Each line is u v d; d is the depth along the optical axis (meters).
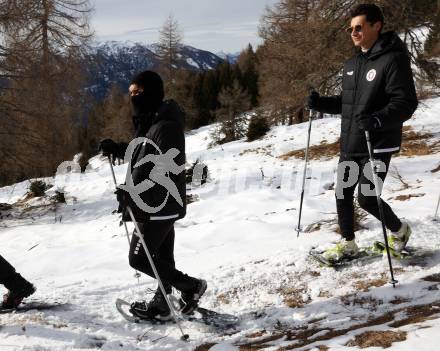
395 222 4.00
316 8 15.32
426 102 18.83
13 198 19.09
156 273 3.36
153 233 3.36
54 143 19.19
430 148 13.01
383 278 3.89
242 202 10.39
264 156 17.25
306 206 8.55
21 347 3.29
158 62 44.06
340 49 14.73
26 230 12.55
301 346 2.97
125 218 3.47
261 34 21.78
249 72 61.47
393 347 2.56
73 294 4.65
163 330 3.60
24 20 17.80
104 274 5.91
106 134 45.31
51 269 6.92
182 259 5.96
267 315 3.69
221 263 5.37
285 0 19.31
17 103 18.09
